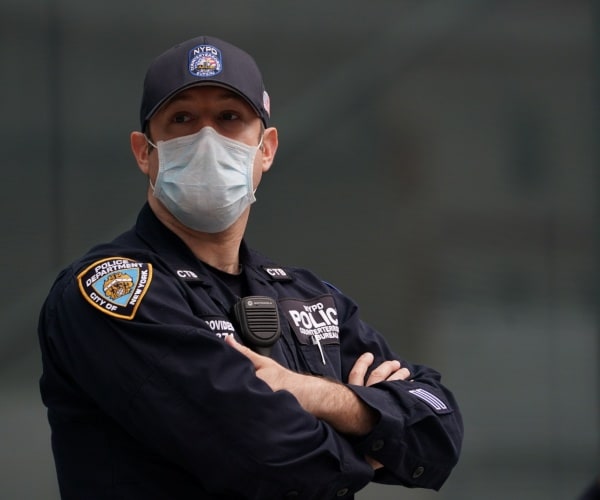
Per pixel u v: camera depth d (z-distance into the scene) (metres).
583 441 20.72
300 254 20.09
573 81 20.94
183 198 8.35
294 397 7.65
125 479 7.69
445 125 20.53
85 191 19.73
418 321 20.25
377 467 8.27
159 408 7.45
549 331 20.66
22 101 19.72
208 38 8.62
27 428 18.98
